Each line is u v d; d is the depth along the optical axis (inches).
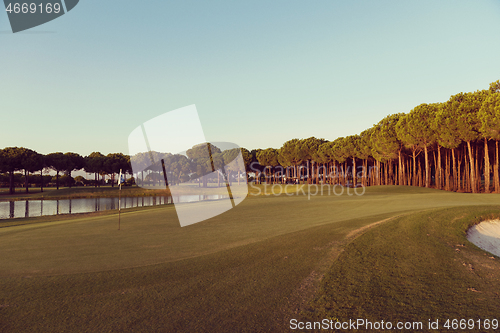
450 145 1526.8
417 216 538.3
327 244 382.6
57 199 2214.6
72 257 338.0
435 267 301.7
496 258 340.5
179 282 259.9
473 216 560.4
